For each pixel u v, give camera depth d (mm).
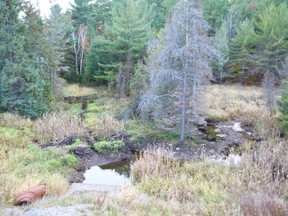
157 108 13016
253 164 8758
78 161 10398
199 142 12539
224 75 25938
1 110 14883
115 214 5285
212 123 16109
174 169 8703
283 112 12523
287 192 6719
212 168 8688
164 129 13250
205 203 6344
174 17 11289
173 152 11336
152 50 15172
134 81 16453
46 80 16719
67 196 6418
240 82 26484
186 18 10984
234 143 12672
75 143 11656
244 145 11883
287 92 13094
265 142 11180
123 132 13250
